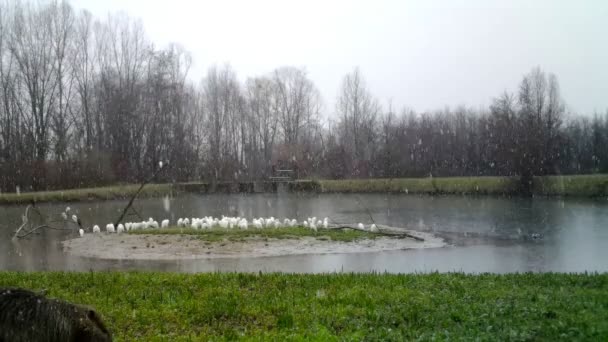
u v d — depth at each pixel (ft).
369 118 257.75
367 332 29.63
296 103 259.60
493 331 28.84
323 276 47.11
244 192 206.39
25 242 89.92
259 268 62.85
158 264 66.69
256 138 263.70
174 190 195.31
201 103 255.29
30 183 177.99
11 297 21.42
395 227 103.09
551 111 182.09
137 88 212.84
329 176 222.28
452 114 276.00
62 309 22.16
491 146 203.51
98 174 192.54
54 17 196.03
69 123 202.28
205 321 33.68
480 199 156.56
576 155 200.03
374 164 221.66
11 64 185.88
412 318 31.99
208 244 79.10
